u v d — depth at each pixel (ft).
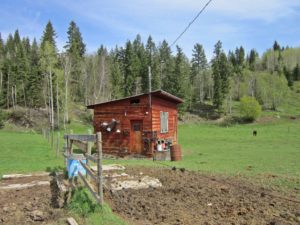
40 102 232.32
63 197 30.60
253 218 25.93
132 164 55.98
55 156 71.82
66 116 206.08
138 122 79.51
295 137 144.15
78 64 278.67
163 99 86.99
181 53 325.42
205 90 371.15
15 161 63.98
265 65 548.72
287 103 346.54
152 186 36.78
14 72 246.27
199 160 64.54
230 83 333.21
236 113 285.84
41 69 208.23
